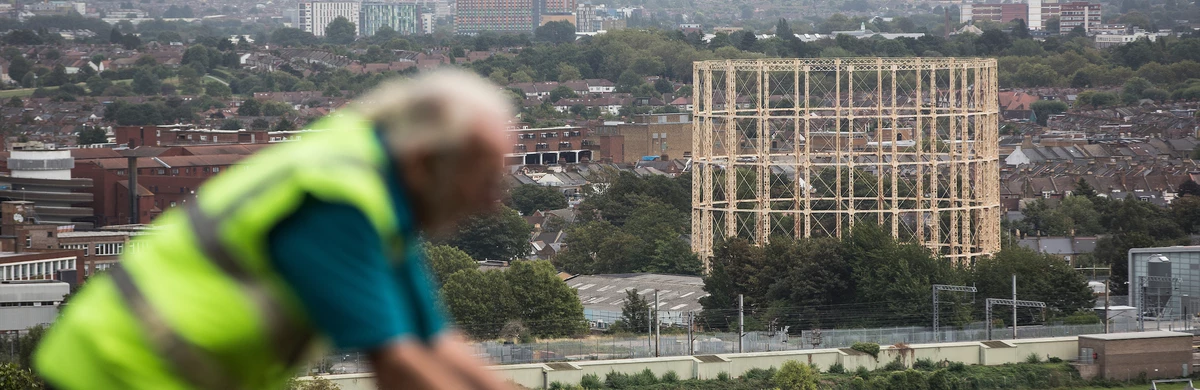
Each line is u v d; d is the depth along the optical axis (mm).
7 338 183125
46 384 9133
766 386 168000
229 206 8969
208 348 8945
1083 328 197375
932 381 171875
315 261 8773
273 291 8891
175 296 8930
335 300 8773
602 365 168750
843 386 171250
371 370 9000
